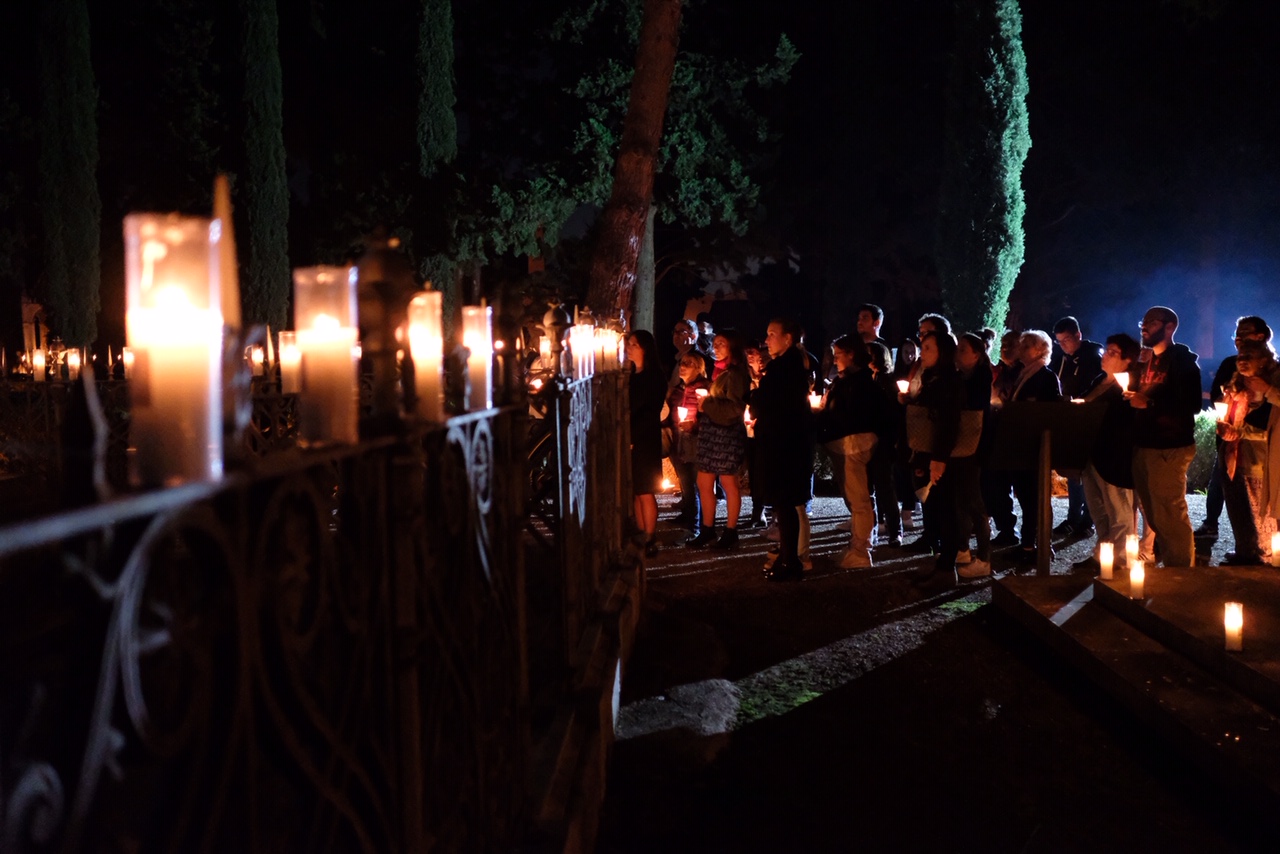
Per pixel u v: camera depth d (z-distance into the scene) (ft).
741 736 15.64
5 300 63.57
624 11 66.95
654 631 20.68
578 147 66.74
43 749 2.57
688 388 32.14
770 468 25.35
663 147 70.23
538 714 12.08
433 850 5.80
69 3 50.98
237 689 3.28
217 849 3.42
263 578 3.71
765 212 80.48
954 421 23.85
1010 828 12.46
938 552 28.25
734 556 28.73
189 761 3.05
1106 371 24.70
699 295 109.29
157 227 2.95
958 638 20.76
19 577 2.66
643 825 12.36
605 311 38.65
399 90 73.00
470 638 6.89
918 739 15.47
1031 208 90.58
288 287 58.59
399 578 5.29
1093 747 15.02
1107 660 17.28
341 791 4.33
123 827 2.95
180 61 63.52
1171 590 20.25
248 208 57.06
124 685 2.65
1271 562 23.27
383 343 5.18
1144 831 12.32
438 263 64.54
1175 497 23.13
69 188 51.44
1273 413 23.13
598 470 16.96
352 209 68.49
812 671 18.81
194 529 3.03
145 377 2.95
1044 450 23.71
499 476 8.30
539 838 8.98
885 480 29.84
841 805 13.12
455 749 6.40
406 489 5.32
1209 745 13.56
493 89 71.87
